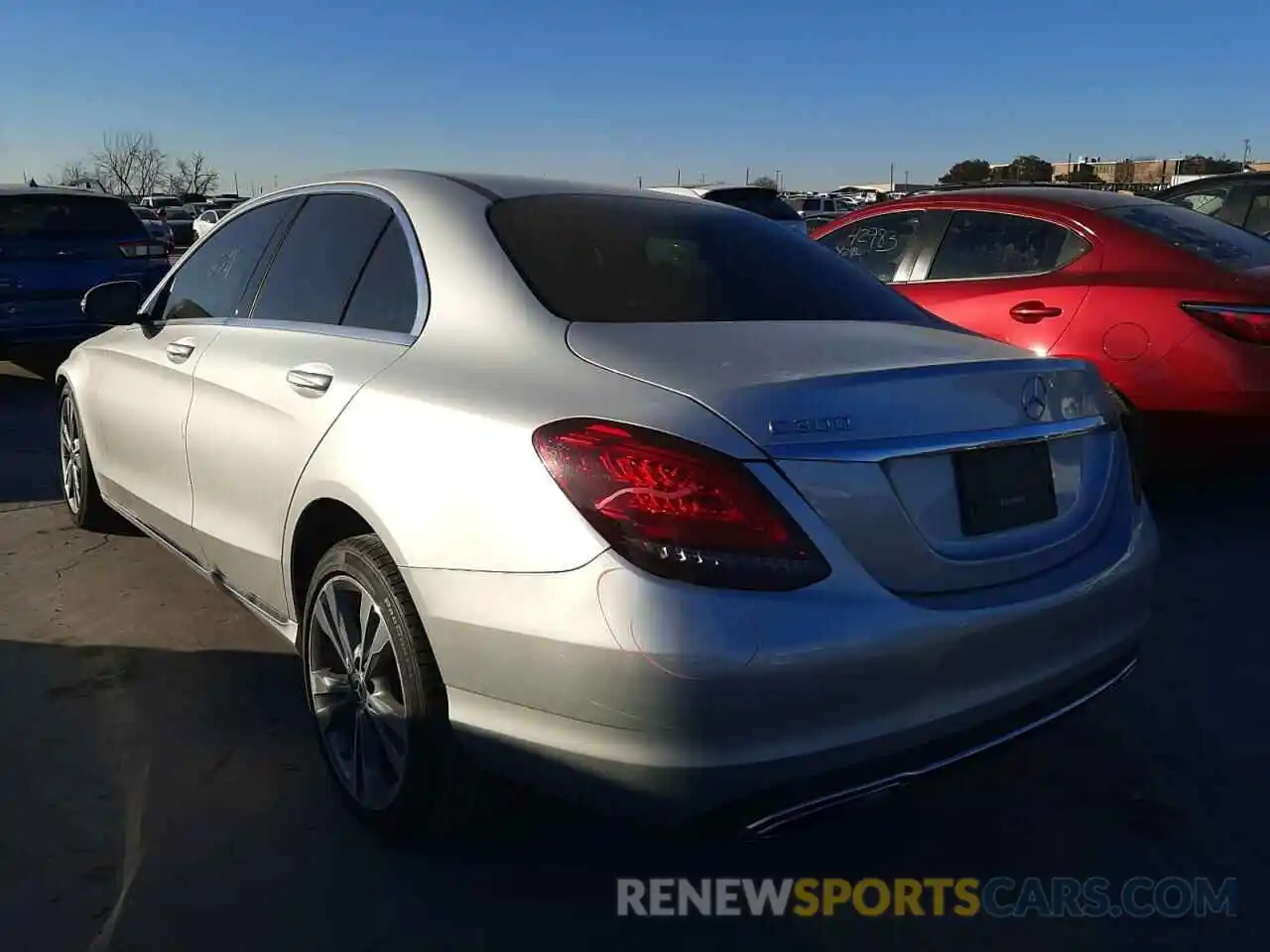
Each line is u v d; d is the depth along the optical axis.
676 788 2.07
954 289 5.86
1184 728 3.43
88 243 9.43
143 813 2.87
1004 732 2.39
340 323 3.09
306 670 2.97
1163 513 5.66
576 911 2.54
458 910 2.53
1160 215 5.68
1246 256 5.43
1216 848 2.83
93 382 4.58
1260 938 2.49
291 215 3.60
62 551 4.91
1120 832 2.90
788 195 36.34
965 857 2.79
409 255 2.97
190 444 3.55
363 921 2.48
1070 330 5.31
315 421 2.85
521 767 2.29
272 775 3.06
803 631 2.07
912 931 2.51
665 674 2.03
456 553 2.34
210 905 2.51
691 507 2.07
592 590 2.10
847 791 2.17
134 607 4.26
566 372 2.39
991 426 2.42
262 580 3.20
